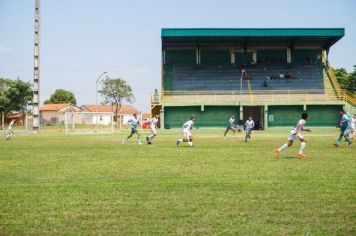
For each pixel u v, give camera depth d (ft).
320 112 189.57
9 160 54.75
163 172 41.88
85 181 36.40
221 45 223.30
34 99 172.04
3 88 296.10
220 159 54.49
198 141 96.99
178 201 27.96
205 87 202.80
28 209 26.02
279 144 84.84
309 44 223.10
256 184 34.30
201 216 24.04
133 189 32.35
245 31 199.41
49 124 345.51
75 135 143.64
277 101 187.21
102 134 153.48
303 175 39.24
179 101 190.19
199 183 34.94
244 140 100.48
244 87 201.87
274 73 211.82
